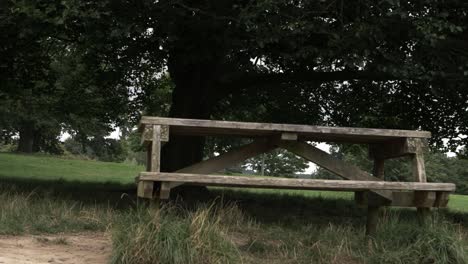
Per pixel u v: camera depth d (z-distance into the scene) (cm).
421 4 845
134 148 3828
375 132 598
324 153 624
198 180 536
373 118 1321
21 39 1012
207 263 463
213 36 918
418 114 1277
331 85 1391
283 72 1266
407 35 888
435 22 814
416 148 605
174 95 1229
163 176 527
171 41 868
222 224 685
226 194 1308
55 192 1032
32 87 1291
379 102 1342
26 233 607
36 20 841
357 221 896
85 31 882
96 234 627
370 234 616
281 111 1438
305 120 1430
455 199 2131
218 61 1123
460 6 915
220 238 491
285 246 585
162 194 535
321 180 564
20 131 4412
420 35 836
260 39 837
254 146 633
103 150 5534
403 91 1260
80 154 6022
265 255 558
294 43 880
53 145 5212
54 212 708
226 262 472
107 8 807
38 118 3866
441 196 589
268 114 1477
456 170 5144
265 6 783
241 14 812
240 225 711
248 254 554
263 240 624
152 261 455
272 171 5544
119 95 1697
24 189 1033
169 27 864
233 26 907
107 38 857
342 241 586
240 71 1224
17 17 852
